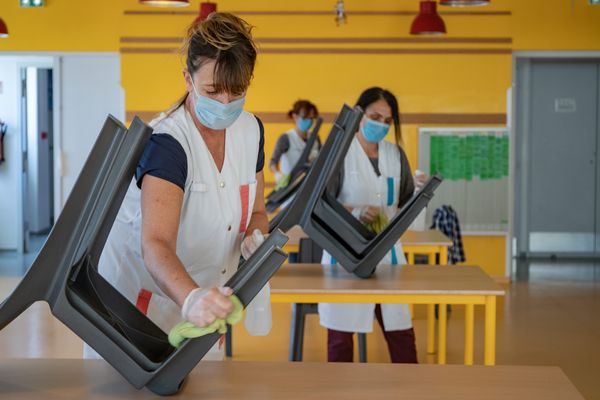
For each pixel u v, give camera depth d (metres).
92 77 8.60
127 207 2.36
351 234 3.44
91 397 1.89
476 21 8.42
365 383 2.00
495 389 1.96
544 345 5.74
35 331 5.91
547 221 10.12
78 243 1.89
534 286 8.13
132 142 1.84
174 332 1.81
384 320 3.97
